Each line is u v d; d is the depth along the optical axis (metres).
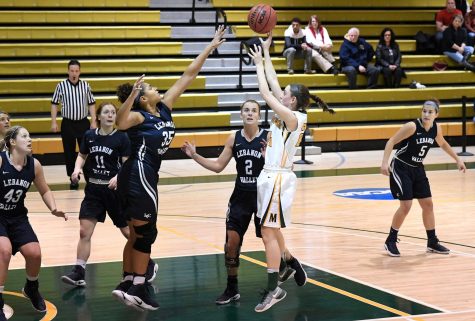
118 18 19.06
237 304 6.87
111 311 6.68
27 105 16.95
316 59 19.17
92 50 18.31
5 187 6.41
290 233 9.98
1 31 18.00
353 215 11.21
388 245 8.76
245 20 19.89
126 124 6.00
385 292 7.21
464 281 7.62
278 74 18.98
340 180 14.38
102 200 7.63
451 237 9.77
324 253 8.85
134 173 6.12
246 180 6.83
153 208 6.16
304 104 6.50
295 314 6.54
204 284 7.56
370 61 19.66
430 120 8.50
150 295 7.17
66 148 13.73
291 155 6.48
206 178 14.66
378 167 15.89
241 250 9.00
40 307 6.65
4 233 6.42
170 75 18.50
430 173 15.17
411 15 21.31
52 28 18.33
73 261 8.52
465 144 17.94
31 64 17.61
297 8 20.72
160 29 19.06
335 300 6.95
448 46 20.33
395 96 19.22
